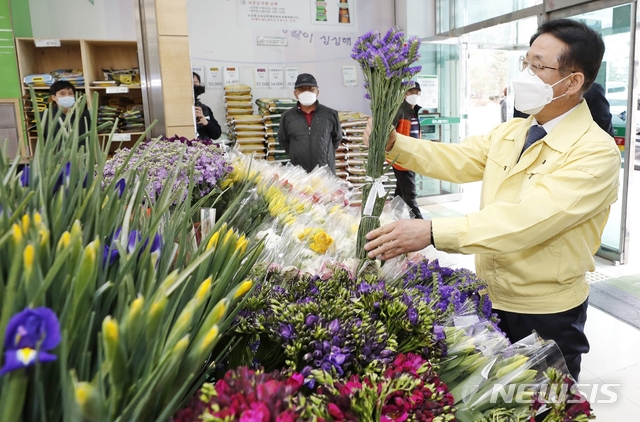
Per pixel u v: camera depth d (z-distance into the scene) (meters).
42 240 0.53
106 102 4.54
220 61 5.08
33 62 4.37
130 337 0.50
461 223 1.20
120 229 0.69
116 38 4.61
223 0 5.00
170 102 2.68
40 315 0.43
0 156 0.65
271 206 1.53
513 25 5.83
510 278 1.48
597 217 1.45
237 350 0.83
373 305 0.87
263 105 4.89
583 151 1.29
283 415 0.51
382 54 1.13
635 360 2.56
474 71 8.34
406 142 1.64
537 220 1.19
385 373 0.69
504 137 1.58
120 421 0.48
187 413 0.55
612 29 3.69
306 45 5.41
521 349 0.90
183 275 0.53
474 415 0.79
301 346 0.74
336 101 5.66
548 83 1.34
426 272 1.22
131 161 1.50
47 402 0.50
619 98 3.72
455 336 0.90
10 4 4.07
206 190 1.55
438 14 5.67
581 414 0.73
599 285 3.52
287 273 1.11
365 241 1.25
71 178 0.68
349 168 5.00
